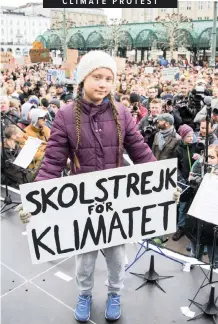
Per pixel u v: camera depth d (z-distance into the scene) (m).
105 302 2.72
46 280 3.01
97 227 2.26
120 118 2.16
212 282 2.76
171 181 2.32
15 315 2.61
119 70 11.74
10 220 4.06
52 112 6.34
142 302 2.75
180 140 4.64
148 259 3.30
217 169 2.72
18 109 6.84
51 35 27.12
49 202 2.14
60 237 2.22
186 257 3.31
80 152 2.15
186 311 2.66
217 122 5.02
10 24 51.81
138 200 2.29
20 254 3.39
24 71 15.68
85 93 2.09
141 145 2.28
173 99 7.57
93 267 2.46
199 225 2.92
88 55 2.03
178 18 22.30
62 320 2.56
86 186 2.17
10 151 4.97
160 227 2.38
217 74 9.84
